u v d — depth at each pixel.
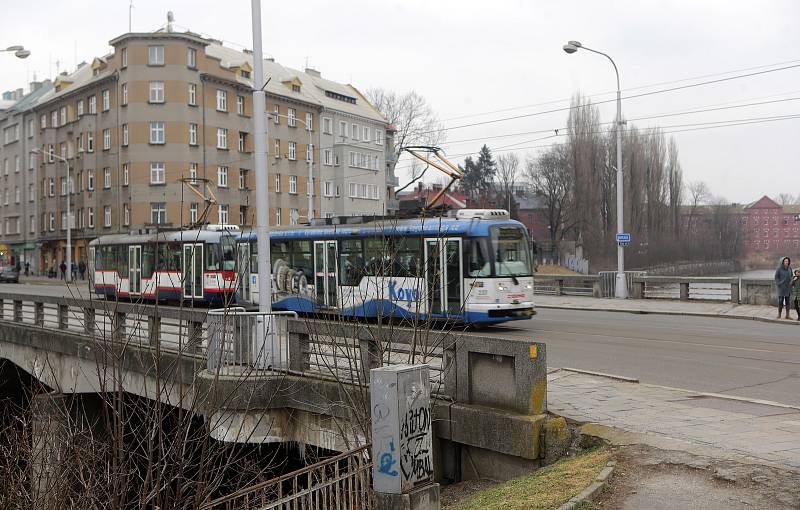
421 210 20.58
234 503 8.49
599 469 7.44
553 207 86.25
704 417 9.13
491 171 119.44
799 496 6.42
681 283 29.52
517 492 7.30
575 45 30.73
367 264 20.86
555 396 10.45
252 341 11.97
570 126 71.62
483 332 19.55
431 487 6.71
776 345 16.69
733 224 93.69
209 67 58.97
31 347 17.91
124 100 57.56
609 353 15.39
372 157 78.19
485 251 19.06
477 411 9.20
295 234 23.22
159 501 7.03
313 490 7.25
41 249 70.06
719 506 6.36
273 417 11.27
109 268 32.53
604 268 70.25
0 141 78.19
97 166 60.47
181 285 7.77
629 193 71.56
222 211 59.84
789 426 8.66
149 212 56.41
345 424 9.92
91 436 8.52
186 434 7.14
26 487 8.34
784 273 22.36
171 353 12.89
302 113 68.88
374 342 10.08
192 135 57.72
